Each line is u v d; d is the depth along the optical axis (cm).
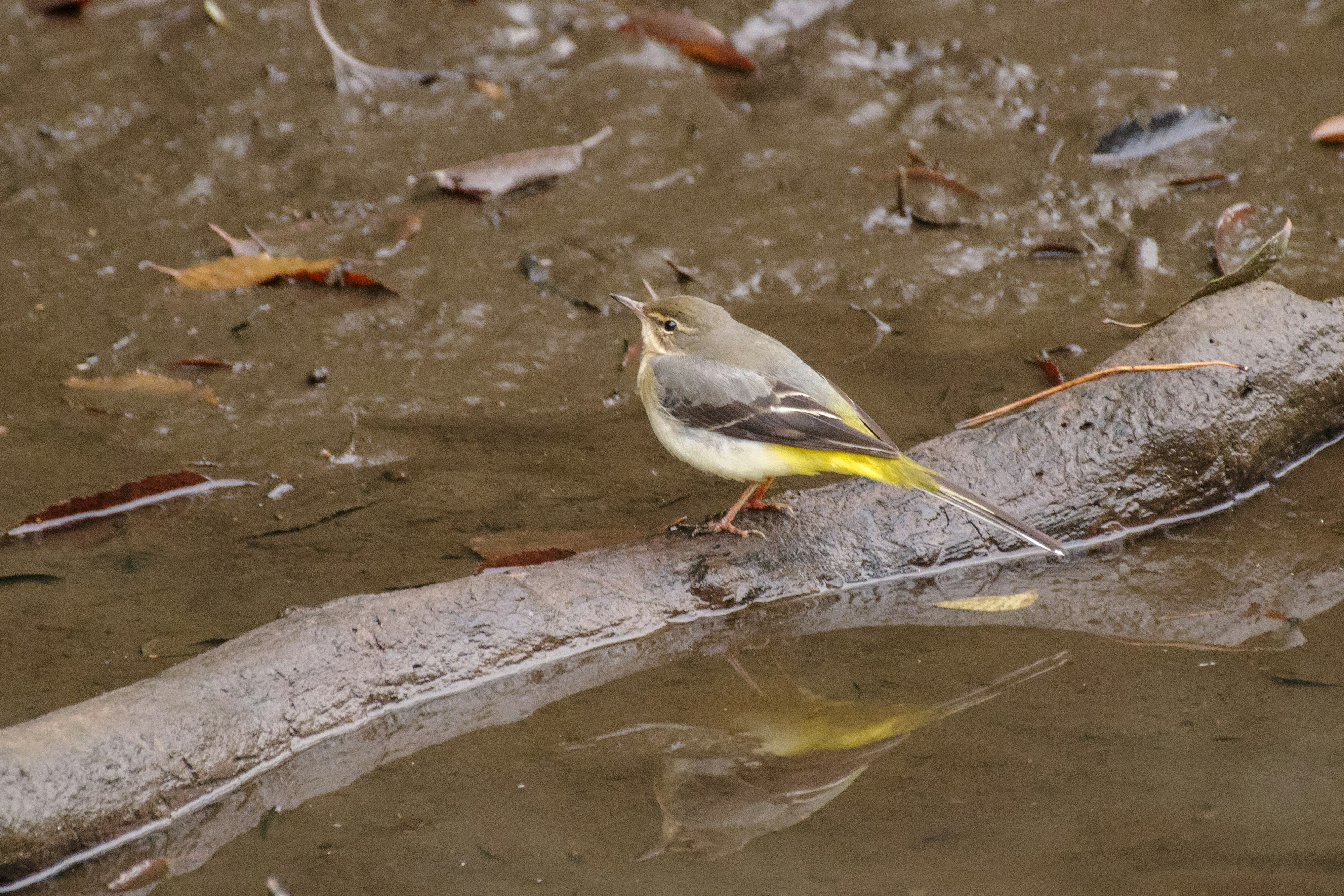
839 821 808
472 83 1783
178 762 826
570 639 981
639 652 1001
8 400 1287
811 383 1038
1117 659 974
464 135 1702
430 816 829
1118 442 1117
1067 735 881
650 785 858
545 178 1634
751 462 1030
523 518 1141
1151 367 1132
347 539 1113
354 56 1817
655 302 1125
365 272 1488
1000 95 1758
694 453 1052
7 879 767
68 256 1497
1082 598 1062
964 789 830
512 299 1454
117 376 1325
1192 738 868
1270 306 1186
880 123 1728
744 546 1053
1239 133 1662
